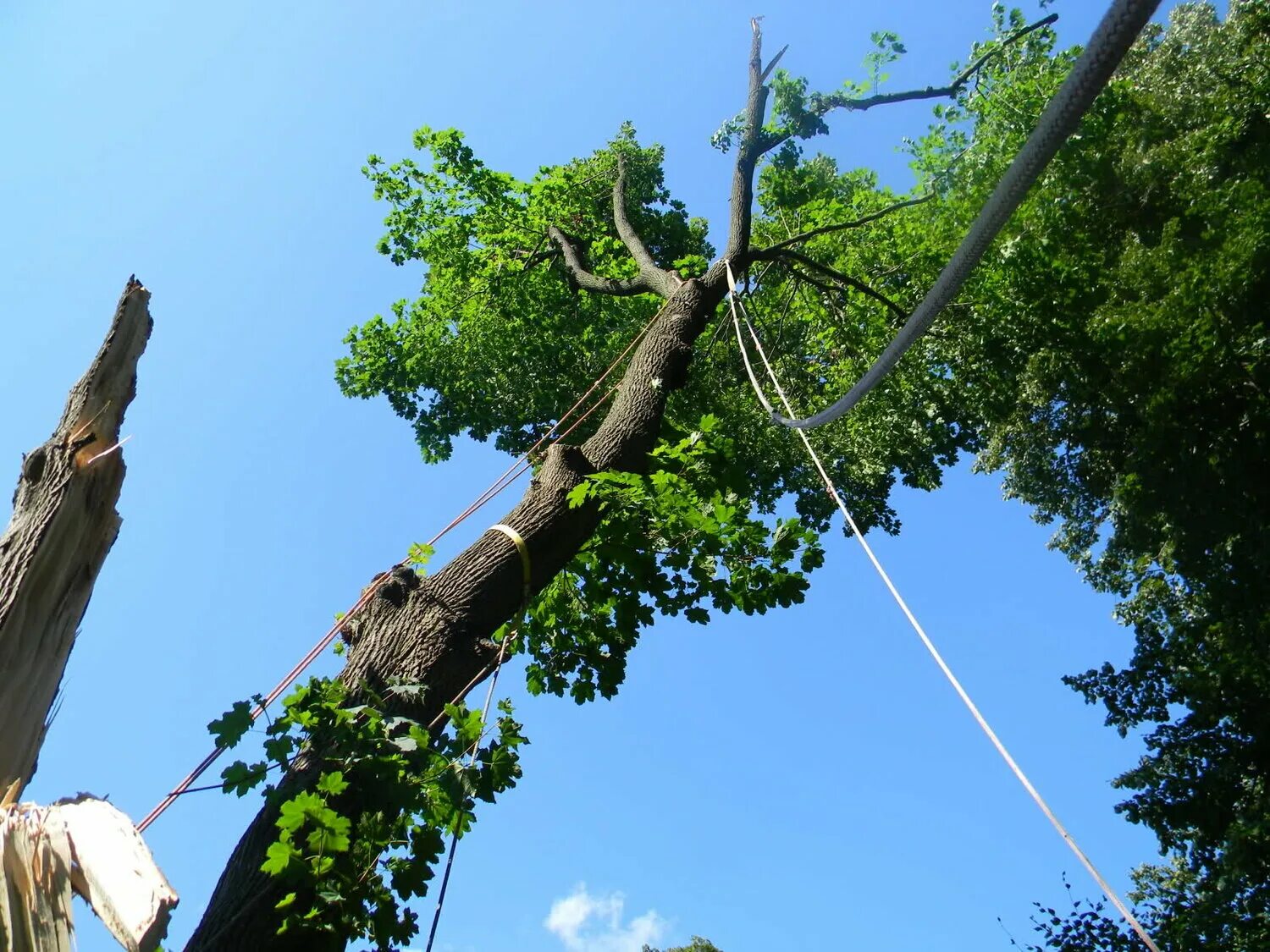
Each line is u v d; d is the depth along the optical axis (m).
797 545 6.85
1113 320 13.00
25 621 2.82
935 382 13.54
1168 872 19.02
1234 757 13.78
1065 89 1.58
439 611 5.17
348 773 4.36
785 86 9.12
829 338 13.29
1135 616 16.14
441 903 4.30
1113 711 15.25
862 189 13.02
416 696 4.75
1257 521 12.93
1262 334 12.87
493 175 13.34
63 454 3.17
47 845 2.04
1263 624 12.87
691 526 6.49
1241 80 14.05
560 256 13.67
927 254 11.86
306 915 3.98
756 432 13.50
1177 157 13.81
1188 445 13.34
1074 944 13.26
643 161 14.52
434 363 14.12
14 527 3.02
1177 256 13.45
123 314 3.54
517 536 5.67
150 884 1.82
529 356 14.26
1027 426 16.66
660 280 9.51
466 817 4.50
